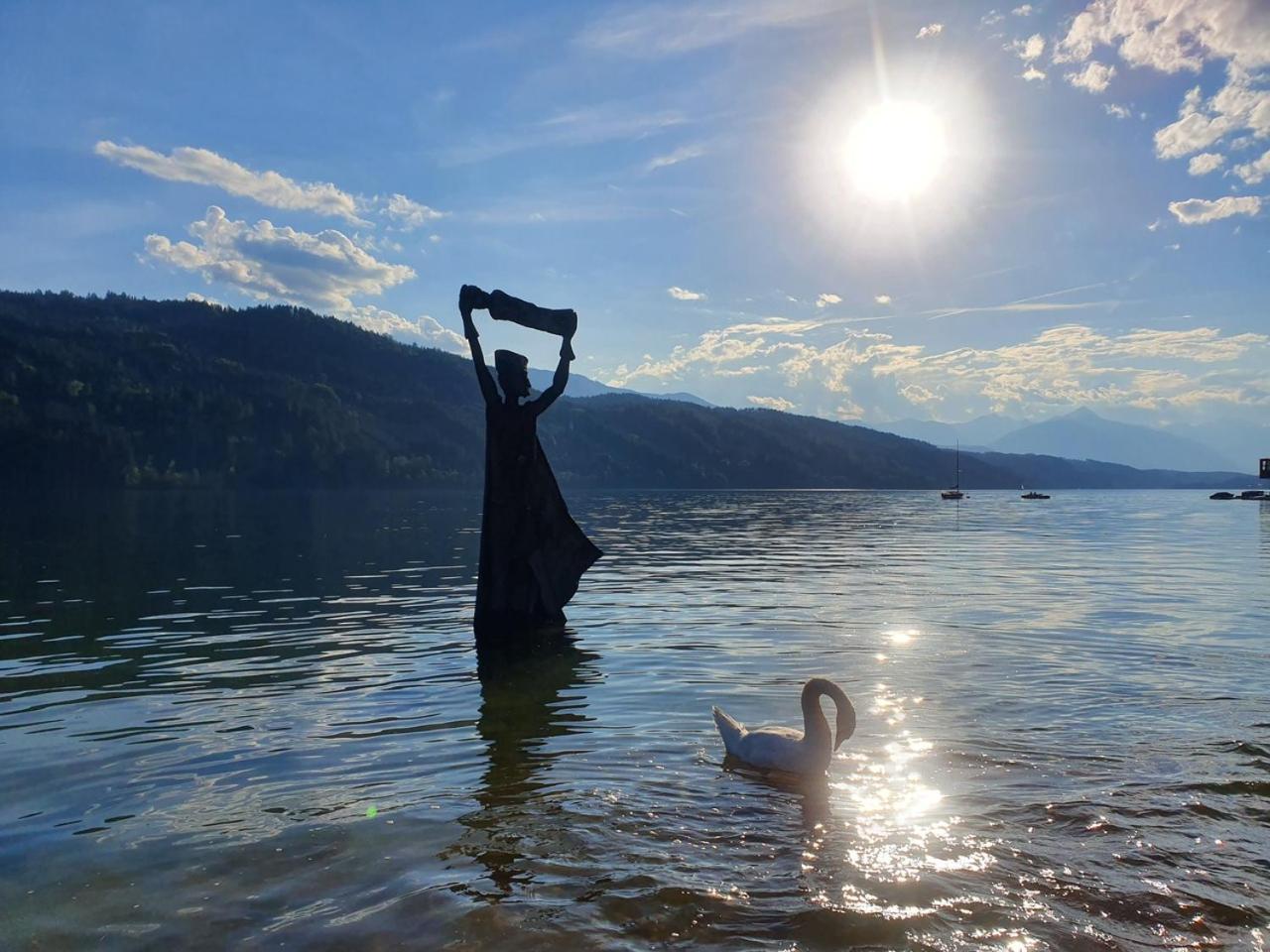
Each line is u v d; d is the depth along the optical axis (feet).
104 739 31.65
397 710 35.70
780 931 17.78
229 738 31.71
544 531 53.88
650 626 55.93
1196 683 38.93
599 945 17.33
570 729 32.73
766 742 28.30
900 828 22.77
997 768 27.37
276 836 22.70
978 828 22.67
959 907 18.58
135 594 71.56
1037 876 19.98
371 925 18.15
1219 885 19.56
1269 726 31.86
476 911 18.62
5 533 144.56
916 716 33.58
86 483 412.98
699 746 30.55
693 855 21.30
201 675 42.14
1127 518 251.19
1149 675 40.63
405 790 26.11
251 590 74.33
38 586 76.33
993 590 74.84
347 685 40.09
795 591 74.18
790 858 21.06
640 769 28.04
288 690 39.09
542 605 53.78
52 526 163.63
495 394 52.19
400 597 70.28
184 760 29.19
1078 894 19.08
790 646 48.75
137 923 18.33
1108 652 46.55
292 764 28.73
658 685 39.75
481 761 28.96
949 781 26.22
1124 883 19.63
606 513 241.96
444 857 21.35
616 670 42.88
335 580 81.92
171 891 19.76
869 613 61.11
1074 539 149.07
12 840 22.66
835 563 100.78
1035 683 39.06
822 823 23.16
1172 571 92.02
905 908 18.58
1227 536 158.61
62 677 41.73
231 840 22.48
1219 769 27.12
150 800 25.45
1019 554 114.93
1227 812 23.59
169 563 96.78
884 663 43.73
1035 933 17.60
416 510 248.32
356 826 23.32
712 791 25.80
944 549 123.34
